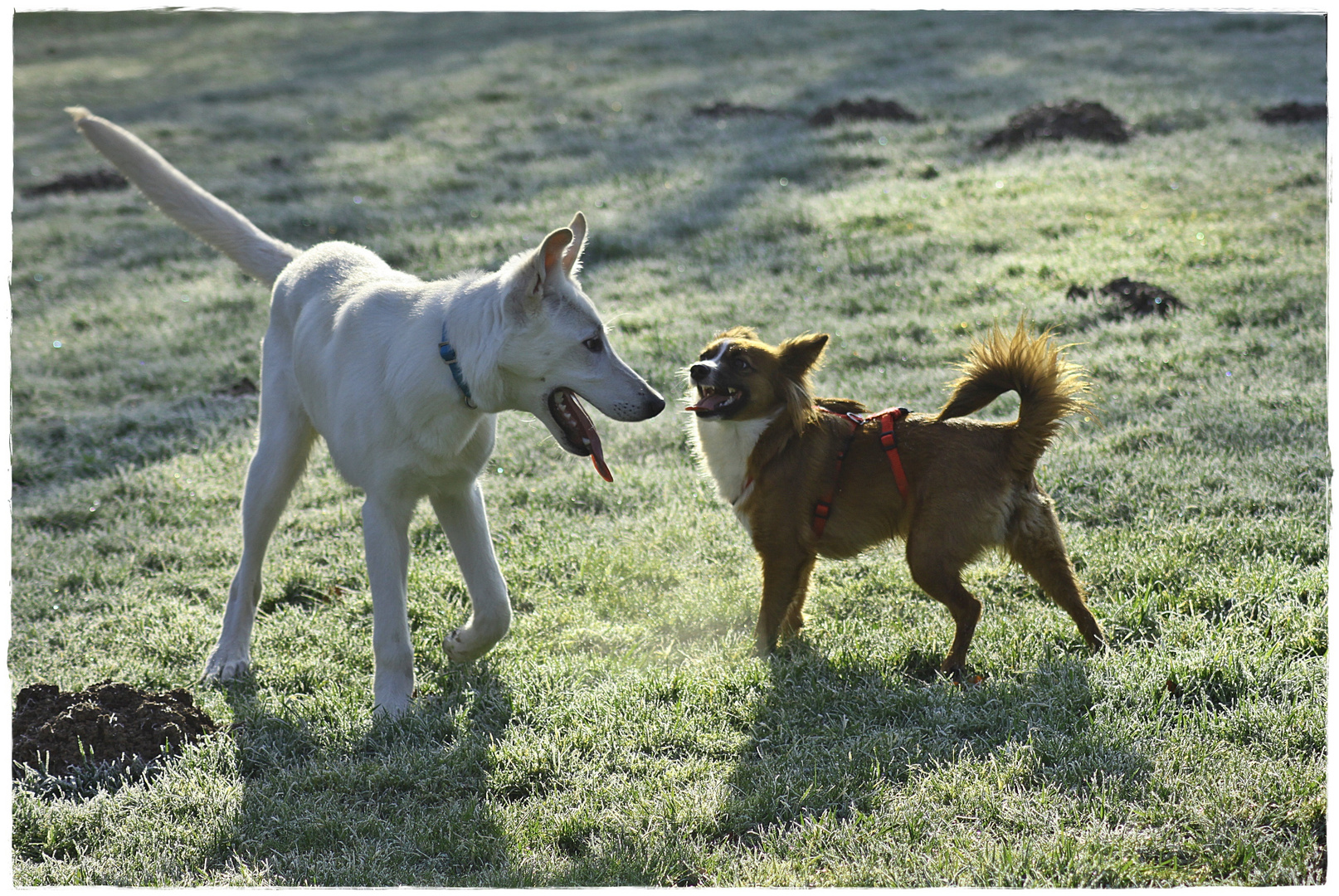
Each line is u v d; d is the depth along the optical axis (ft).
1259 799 10.41
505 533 19.95
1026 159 44.52
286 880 10.64
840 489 14.69
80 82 80.74
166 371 31.14
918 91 58.54
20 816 11.73
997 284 31.04
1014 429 14.01
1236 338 25.09
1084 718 11.98
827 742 12.40
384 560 14.14
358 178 51.01
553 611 16.71
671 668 14.51
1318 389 21.54
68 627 17.58
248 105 69.82
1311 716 11.48
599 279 36.06
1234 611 14.24
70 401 29.66
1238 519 17.07
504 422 25.63
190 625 17.10
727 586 16.89
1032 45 69.10
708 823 11.03
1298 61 58.29
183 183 18.45
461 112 63.93
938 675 13.38
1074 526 17.79
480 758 12.60
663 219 41.34
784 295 32.30
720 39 79.56
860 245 36.22
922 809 10.82
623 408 12.85
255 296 37.58
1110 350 25.31
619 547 18.63
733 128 54.65
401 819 11.70
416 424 13.47
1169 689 12.62
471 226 42.24
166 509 22.49
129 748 13.15
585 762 12.39
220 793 12.12
